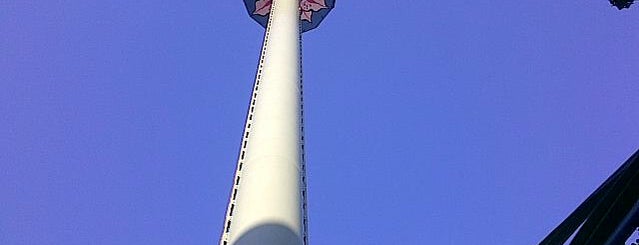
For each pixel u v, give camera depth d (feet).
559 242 77.82
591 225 70.69
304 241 85.92
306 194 95.09
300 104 122.42
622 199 67.31
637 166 69.31
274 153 95.14
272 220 79.46
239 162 99.55
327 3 215.10
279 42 153.48
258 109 113.70
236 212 84.07
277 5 184.03
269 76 129.39
